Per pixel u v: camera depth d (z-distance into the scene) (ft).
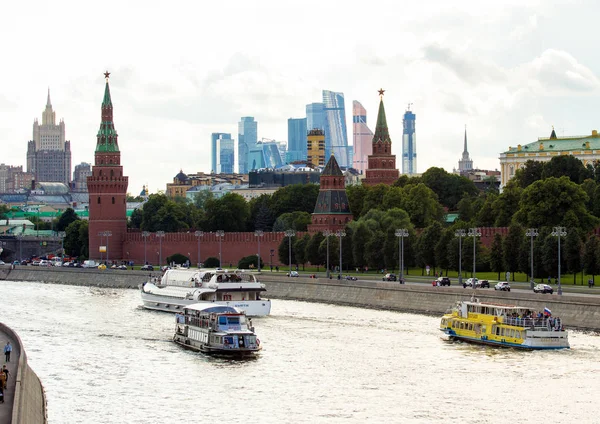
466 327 638.94
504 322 617.62
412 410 467.93
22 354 476.13
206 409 471.62
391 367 558.97
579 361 566.77
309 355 596.70
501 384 514.68
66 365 575.38
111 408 472.85
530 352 595.06
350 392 502.38
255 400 488.44
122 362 583.99
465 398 488.44
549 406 473.26
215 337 603.67
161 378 538.06
